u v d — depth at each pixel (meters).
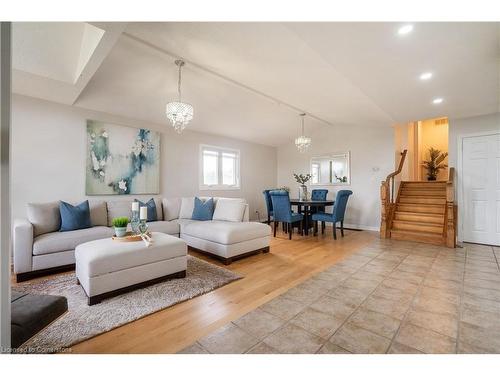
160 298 2.28
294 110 5.09
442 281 2.73
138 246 2.47
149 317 1.99
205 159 5.82
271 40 2.48
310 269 3.13
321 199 6.26
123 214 3.97
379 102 3.87
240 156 6.59
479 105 3.96
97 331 1.77
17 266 2.65
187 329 1.83
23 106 3.41
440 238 4.43
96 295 2.17
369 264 3.32
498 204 4.38
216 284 2.61
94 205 3.73
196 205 4.54
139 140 4.60
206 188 5.77
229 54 2.92
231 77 3.59
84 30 2.58
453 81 3.05
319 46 2.38
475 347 1.62
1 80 0.96
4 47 0.97
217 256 3.40
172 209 4.63
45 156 3.59
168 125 5.07
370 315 2.03
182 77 3.66
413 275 2.92
